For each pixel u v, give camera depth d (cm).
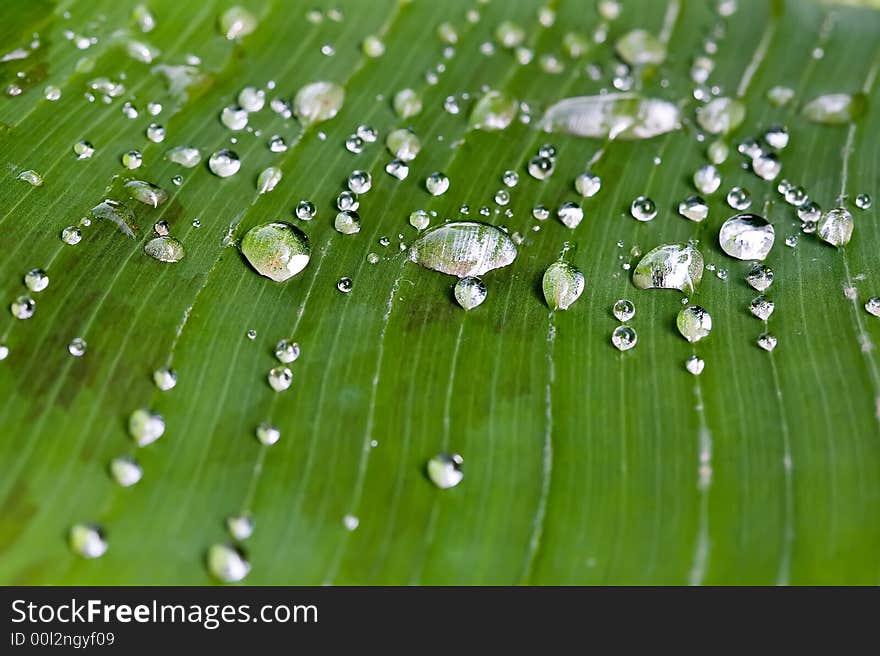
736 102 25
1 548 22
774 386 23
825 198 24
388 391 23
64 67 24
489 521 22
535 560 22
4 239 23
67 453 22
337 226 24
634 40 26
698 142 25
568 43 26
